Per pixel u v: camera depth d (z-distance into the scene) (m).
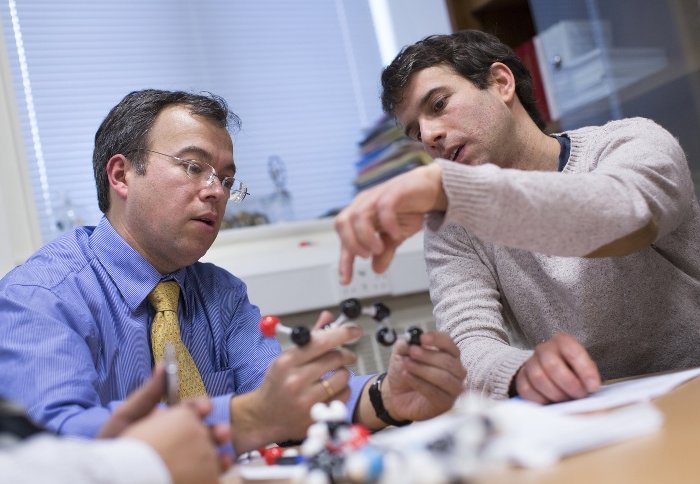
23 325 1.21
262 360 1.54
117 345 1.39
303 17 2.82
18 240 2.29
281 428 0.99
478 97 1.49
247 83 2.71
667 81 2.17
